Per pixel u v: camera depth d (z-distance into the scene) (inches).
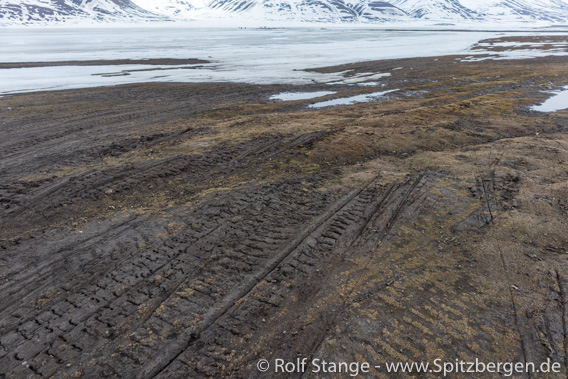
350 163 582.6
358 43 3764.8
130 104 1055.0
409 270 319.6
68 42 4003.4
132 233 383.6
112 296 293.7
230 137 703.7
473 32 6117.1
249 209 431.8
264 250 351.6
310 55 2564.0
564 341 245.4
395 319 265.7
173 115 924.6
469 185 485.7
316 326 261.3
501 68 1777.8
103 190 483.5
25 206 443.2
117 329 261.1
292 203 446.0
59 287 304.8
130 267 328.8
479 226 386.6
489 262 327.6
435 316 268.1
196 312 275.7
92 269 326.6
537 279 304.3
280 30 7573.8
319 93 1270.9
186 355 239.8
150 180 516.4
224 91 1284.4
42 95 1161.4
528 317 265.9
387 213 416.2
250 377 223.5
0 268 329.1
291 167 561.9
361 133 694.5
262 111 990.4
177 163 572.1
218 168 561.9
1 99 1096.8
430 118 829.8
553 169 532.7
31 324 266.2
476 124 795.4
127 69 1873.8
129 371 228.4
